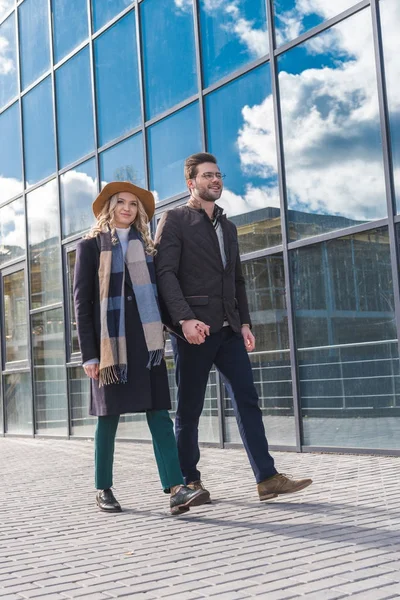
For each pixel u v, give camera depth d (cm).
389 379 610
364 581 264
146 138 888
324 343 667
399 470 529
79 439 1012
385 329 612
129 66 919
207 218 446
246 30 750
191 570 293
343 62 646
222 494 476
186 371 443
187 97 827
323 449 663
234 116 762
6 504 490
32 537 376
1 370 1209
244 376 443
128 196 443
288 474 543
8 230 1198
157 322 427
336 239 655
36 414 1116
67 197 1047
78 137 1023
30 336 1128
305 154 683
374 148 621
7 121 1204
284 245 701
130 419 930
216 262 442
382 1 612
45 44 1100
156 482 559
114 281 430
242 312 465
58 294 1068
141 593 266
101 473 443
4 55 1213
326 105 662
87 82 1002
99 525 399
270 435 726
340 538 331
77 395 1023
